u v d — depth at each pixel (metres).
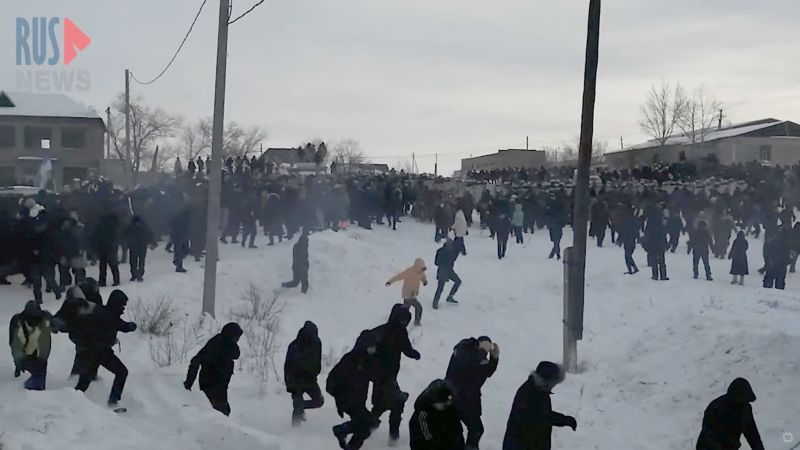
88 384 9.72
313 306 17.42
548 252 27.95
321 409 10.30
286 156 70.06
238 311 15.88
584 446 9.20
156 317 14.04
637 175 40.78
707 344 11.75
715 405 7.31
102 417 8.66
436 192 35.56
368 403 10.84
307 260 18.69
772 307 14.04
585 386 11.88
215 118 15.35
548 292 20.48
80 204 19.36
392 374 8.71
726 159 60.28
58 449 7.54
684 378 11.10
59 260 16.09
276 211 24.52
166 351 12.34
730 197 32.03
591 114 13.35
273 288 18.75
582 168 13.32
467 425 8.34
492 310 18.34
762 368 10.47
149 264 20.52
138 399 9.73
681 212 31.64
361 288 19.50
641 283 21.30
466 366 8.37
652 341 12.86
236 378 11.33
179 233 18.78
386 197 32.69
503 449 7.43
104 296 15.45
